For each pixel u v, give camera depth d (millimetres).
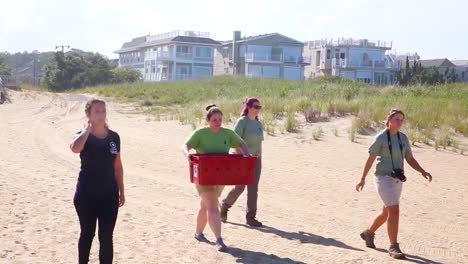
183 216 10359
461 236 9977
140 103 35531
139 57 112625
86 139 6203
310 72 99562
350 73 92500
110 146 6293
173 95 38031
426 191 13703
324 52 95188
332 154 18141
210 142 8344
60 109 34594
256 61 90062
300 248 8586
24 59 181250
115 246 8203
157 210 10773
